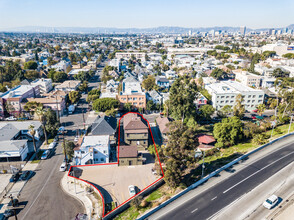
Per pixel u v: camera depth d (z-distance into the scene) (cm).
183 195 4559
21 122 7925
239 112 8988
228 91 10731
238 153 6128
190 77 16450
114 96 11125
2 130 7288
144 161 6412
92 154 6150
